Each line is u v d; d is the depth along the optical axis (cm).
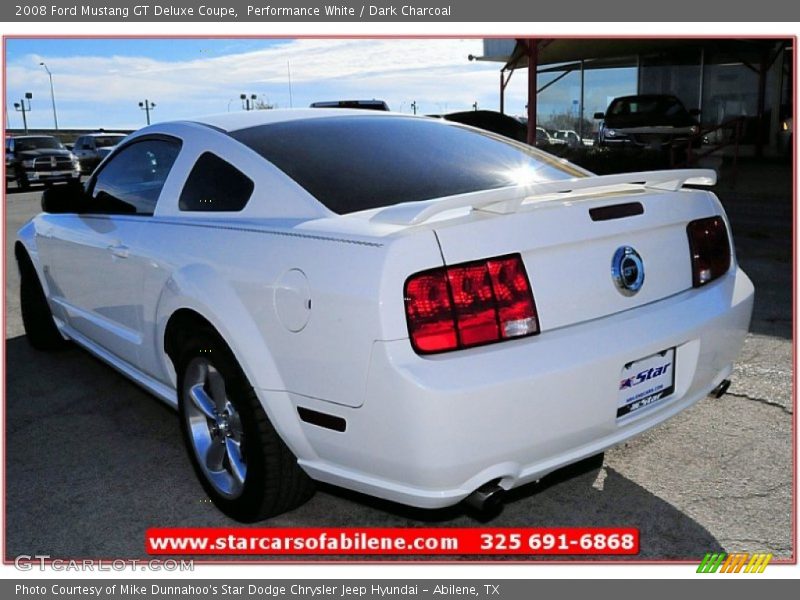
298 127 319
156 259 309
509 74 2066
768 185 1270
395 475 225
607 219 245
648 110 1605
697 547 259
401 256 215
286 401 247
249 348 253
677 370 266
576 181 234
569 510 284
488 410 213
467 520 284
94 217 379
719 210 294
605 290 243
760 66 1750
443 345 215
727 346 280
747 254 730
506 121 1422
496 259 222
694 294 271
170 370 323
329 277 228
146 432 369
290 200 271
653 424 260
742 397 377
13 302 663
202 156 313
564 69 2189
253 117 336
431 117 375
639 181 250
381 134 322
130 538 276
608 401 236
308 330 234
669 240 267
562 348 225
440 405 208
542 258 230
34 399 418
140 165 354
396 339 213
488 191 219
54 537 277
